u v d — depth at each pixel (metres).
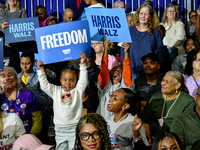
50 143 4.45
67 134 3.61
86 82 3.67
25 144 2.75
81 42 3.62
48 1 6.82
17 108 3.81
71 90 3.67
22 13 6.11
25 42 5.36
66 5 6.64
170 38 5.92
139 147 3.03
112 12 3.80
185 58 5.11
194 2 6.68
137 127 3.01
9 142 3.29
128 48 3.92
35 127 3.86
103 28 3.78
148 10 5.03
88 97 4.24
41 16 6.11
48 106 4.86
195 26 6.01
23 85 4.28
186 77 4.41
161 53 5.03
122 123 3.35
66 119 3.60
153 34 5.04
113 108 3.40
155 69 4.35
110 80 4.12
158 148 2.53
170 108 3.64
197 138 3.05
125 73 3.95
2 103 3.80
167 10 6.01
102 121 2.56
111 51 5.49
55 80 4.95
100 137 2.51
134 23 5.24
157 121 3.67
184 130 3.10
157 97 3.77
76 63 5.22
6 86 3.77
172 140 2.52
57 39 3.59
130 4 6.74
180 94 3.66
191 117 3.10
